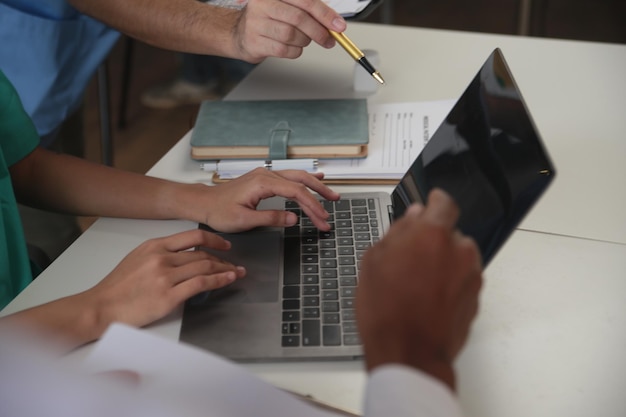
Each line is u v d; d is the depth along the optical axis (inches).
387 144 44.4
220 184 40.4
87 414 16.1
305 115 45.7
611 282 33.9
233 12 52.4
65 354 30.7
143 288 32.3
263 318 31.9
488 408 28.1
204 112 46.6
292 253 35.9
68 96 67.9
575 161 42.6
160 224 39.9
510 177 29.3
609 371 29.5
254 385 24.1
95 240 38.8
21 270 42.6
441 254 21.4
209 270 33.5
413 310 20.7
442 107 47.8
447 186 33.8
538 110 47.6
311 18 46.3
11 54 64.4
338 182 41.9
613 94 48.9
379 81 46.3
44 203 43.6
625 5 130.3
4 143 43.0
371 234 37.0
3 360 15.9
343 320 31.6
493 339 31.1
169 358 24.9
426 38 57.0
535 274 34.5
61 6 64.6
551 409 28.0
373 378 19.8
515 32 118.8
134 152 100.7
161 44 53.6
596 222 37.9
